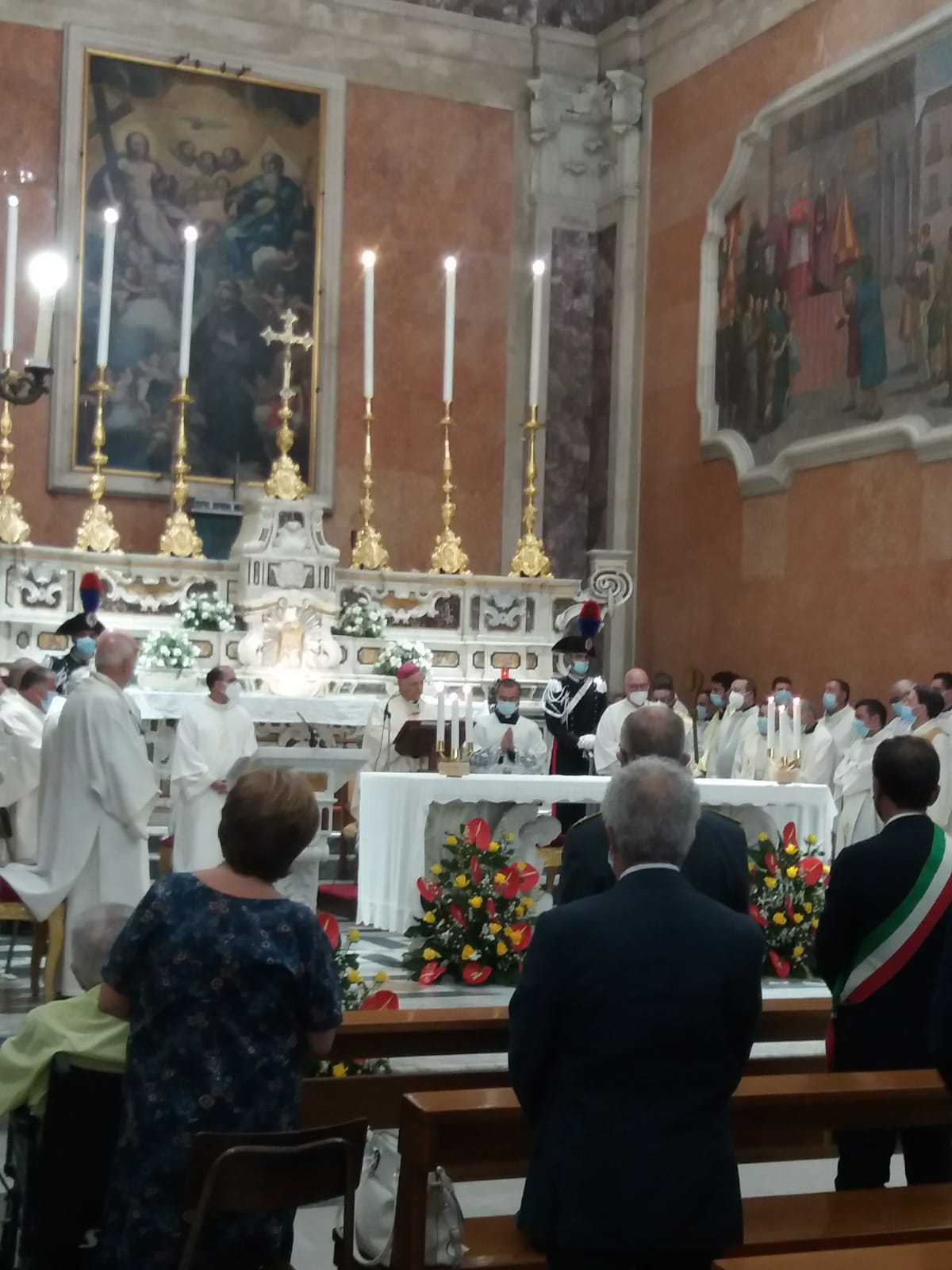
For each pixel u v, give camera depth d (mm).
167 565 13977
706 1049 3256
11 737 9727
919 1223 3912
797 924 8781
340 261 17953
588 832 4406
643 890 3354
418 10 18422
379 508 18125
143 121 17109
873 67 14172
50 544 16625
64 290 16703
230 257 17469
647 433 17953
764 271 15805
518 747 10430
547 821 9625
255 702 12820
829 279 14758
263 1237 3508
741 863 4477
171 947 3480
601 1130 3199
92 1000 4074
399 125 18344
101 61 16906
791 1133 5535
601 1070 3234
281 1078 3512
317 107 17891
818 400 14922
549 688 11914
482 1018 4688
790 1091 3979
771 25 15969
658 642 17500
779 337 15539
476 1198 5648
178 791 10242
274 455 17594
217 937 3486
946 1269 2910
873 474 14148
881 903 4453
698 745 14023
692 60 17375
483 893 8328
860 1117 4109
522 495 18719
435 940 8281
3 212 16516
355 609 14258
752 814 9906
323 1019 3576
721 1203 3203
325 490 17797
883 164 14016
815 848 9656
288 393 14508
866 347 14219
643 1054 3223
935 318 13312
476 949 8188
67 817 7641
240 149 17547
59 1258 3939
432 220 18469
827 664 14719
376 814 9461
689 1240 3156
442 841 9586
